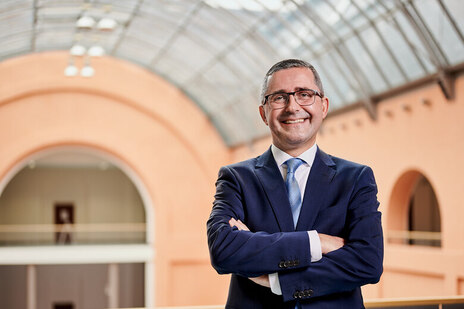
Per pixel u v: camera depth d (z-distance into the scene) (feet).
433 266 62.03
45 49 116.26
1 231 149.69
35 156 117.80
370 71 72.33
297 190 12.01
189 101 122.93
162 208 119.44
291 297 11.03
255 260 11.11
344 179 11.93
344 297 11.50
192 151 123.13
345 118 81.71
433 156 63.00
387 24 64.80
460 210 58.54
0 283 136.36
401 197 71.61
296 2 73.92
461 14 53.67
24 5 94.07
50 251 117.19
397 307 16.61
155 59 120.47
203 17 96.48
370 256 11.30
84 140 117.08
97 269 143.74
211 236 11.66
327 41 76.89
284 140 12.05
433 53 58.85
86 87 116.88
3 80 112.47
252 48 98.02
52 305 140.05
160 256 117.60
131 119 120.47
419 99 65.31
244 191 12.10
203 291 118.42
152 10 98.48
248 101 112.16
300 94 12.03
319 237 11.41
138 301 144.87
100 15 101.50
